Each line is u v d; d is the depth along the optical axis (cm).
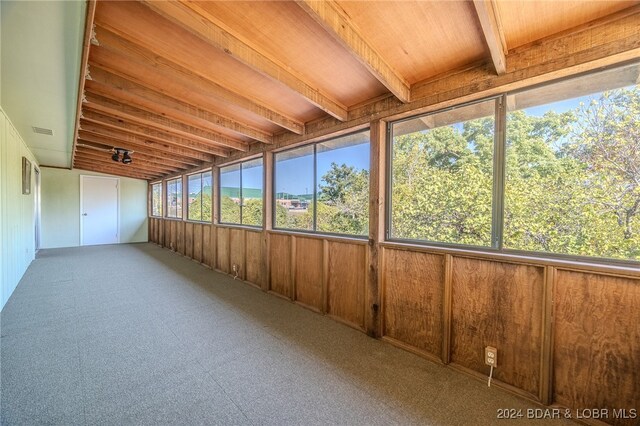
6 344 244
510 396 188
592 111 169
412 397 186
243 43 195
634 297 153
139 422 159
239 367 217
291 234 372
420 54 201
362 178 297
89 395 181
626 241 159
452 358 223
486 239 210
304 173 368
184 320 304
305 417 167
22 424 156
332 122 311
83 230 816
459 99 215
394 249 260
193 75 239
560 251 179
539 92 187
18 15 156
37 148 511
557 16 161
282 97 283
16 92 261
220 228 533
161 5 157
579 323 169
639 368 152
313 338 269
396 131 266
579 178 173
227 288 428
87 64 217
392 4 159
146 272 513
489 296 204
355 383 200
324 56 212
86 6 150
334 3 160
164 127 363
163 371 210
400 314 256
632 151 158
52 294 379
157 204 879
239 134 403
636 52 151
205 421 161
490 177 208
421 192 248
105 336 263
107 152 577
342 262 310
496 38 165
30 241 554
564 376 174
